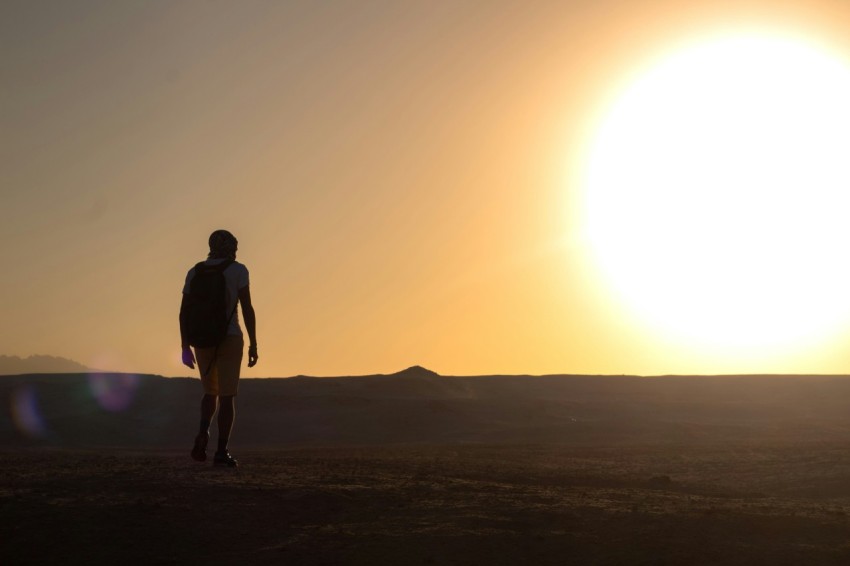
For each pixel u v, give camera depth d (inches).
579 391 2753.4
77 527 314.8
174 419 1994.3
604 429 1846.7
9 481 379.9
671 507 381.7
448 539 321.7
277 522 338.3
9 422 1873.8
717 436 1579.7
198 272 440.1
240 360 453.4
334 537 321.1
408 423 2080.5
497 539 323.6
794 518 356.2
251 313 445.1
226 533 321.7
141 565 290.4
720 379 2871.6
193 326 435.8
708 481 677.3
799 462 791.1
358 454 917.2
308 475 438.0
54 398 2090.3
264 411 2169.0
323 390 2476.6
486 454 943.7
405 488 407.5
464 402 2306.8
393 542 317.4
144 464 471.2
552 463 759.1
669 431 1729.8
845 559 309.4
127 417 1964.8
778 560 307.7
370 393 2532.0
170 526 322.3
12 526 312.8
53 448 1599.4
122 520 323.9
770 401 2487.7
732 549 317.4
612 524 344.8
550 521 349.1
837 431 1654.8
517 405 2290.8
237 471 434.6
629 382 2878.9
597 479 573.6
